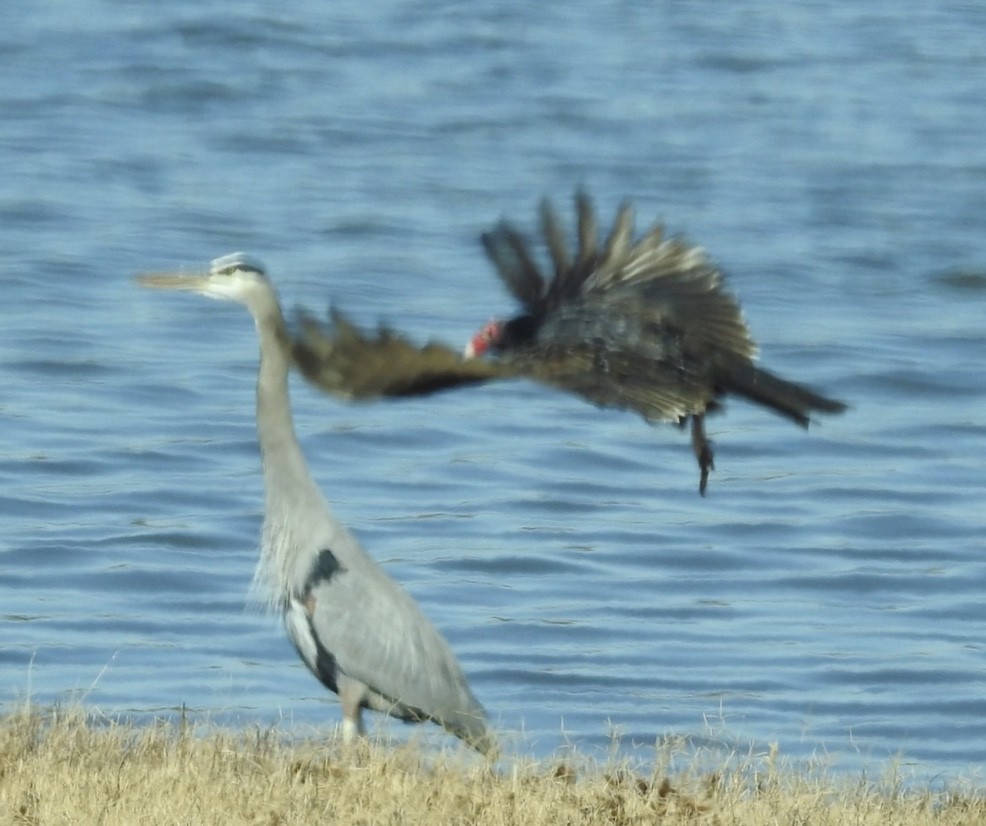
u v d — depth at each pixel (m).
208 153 48.53
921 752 14.87
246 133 51.25
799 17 73.44
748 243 41.19
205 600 18.34
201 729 12.35
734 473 25.17
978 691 16.53
